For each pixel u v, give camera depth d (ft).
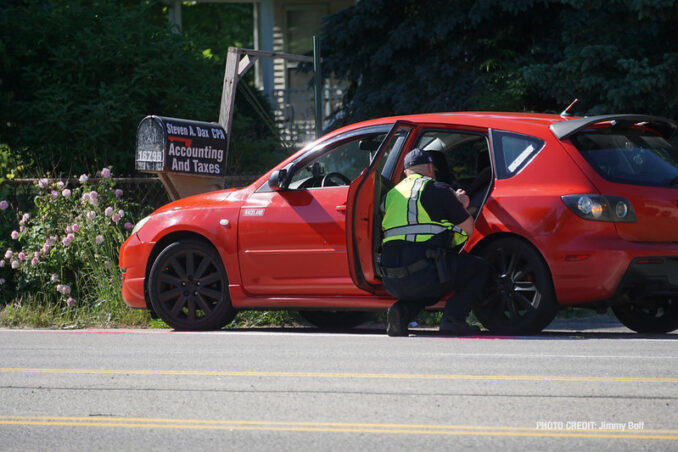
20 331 68.95
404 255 59.82
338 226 64.03
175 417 36.24
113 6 115.24
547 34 127.24
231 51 91.09
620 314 68.13
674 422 34.58
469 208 64.49
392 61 130.00
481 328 70.90
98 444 32.60
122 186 94.94
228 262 67.67
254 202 67.46
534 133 60.90
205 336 63.10
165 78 109.60
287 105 168.25
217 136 85.10
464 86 124.77
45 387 42.42
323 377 43.91
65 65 109.29
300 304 65.87
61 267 83.92
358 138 65.82
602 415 35.65
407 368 46.16
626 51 108.17
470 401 38.17
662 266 58.44
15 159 112.27
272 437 33.17
